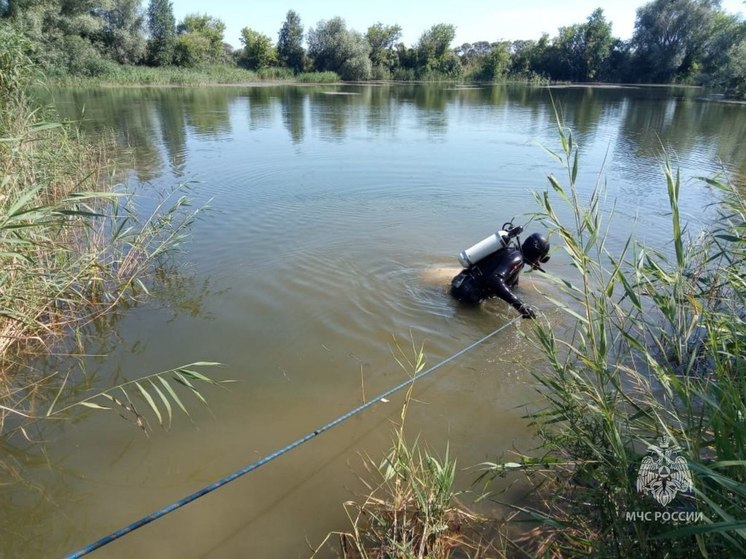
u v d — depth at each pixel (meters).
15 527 2.32
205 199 7.58
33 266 3.80
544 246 4.50
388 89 38.38
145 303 4.49
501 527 2.30
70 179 6.66
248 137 13.40
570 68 49.97
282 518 2.37
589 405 2.14
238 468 2.67
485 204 7.62
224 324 4.14
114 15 36.31
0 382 3.41
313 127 15.59
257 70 47.62
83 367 3.57
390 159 10.70
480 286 4.50
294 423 3.01
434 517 2.21
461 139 13.48
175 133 13.67
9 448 2.81
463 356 3.74
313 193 8.05
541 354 3.75
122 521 2.36
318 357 3.70
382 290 4.79
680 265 2.24
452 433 2.93
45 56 23.36
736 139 12.98
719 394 1.95
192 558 2.16
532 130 15.21
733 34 30.83
